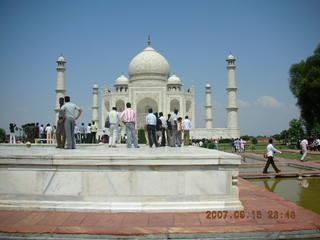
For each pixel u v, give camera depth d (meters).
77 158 10.59
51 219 9.62
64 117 16.33
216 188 10.62
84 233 8.44
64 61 70.75
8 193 10.88
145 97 74.38
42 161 10.72
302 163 27.67
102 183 10.61
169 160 10.48
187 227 8.87
